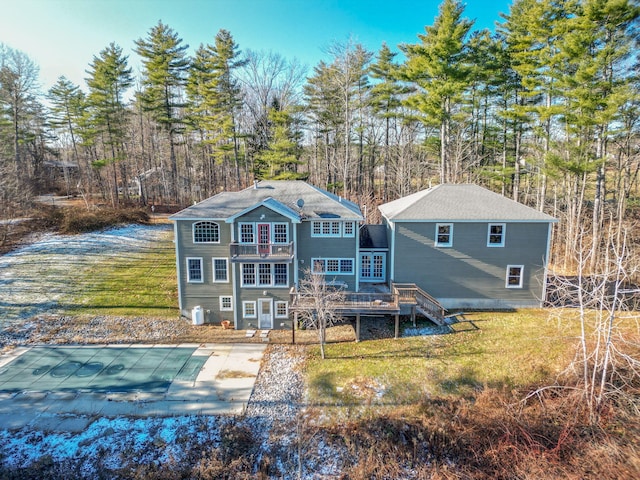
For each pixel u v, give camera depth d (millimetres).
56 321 19672
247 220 19703
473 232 20875
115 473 10547
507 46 34031
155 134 52156
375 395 13852
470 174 35719
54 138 56688
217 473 10625
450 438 11984
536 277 21031
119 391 14203
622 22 22500
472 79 30812
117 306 21453
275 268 19938
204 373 15555
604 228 30438
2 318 19422
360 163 43875
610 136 27672
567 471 10742
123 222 36562
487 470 11164
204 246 20234
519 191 39906
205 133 48875
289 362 16484
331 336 19094
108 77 41406
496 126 38688
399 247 21297
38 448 11289
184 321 20609
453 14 28547
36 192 47125
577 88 23688
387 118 41031
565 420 12367
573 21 23625
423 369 15391
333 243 20844
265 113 42562
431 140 37406
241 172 48062
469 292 21375
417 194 24547
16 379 14852
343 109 42219
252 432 12219
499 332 18188
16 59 41875
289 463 11203
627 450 11008
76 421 12477
